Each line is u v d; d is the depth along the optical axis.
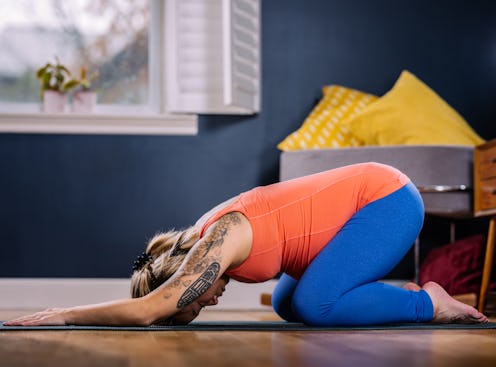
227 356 1.74
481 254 4.12
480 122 5.12
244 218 2.45
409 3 5.14
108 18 5.20
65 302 4.81
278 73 5.05
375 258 2.55
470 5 5.16
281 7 5.07
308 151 4.34
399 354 1.79
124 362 1.63
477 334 2.37
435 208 4.11
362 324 2.58
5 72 5.12
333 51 5.09
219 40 4.97
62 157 4.89
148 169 4.93
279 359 1.68
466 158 4.13
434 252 4.40
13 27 5.14
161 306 2.36
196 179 4.96
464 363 1.64
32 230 4.86
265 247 2.47
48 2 5.18
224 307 4.82
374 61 5.11
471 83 5.14
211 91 4.96
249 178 4.99
